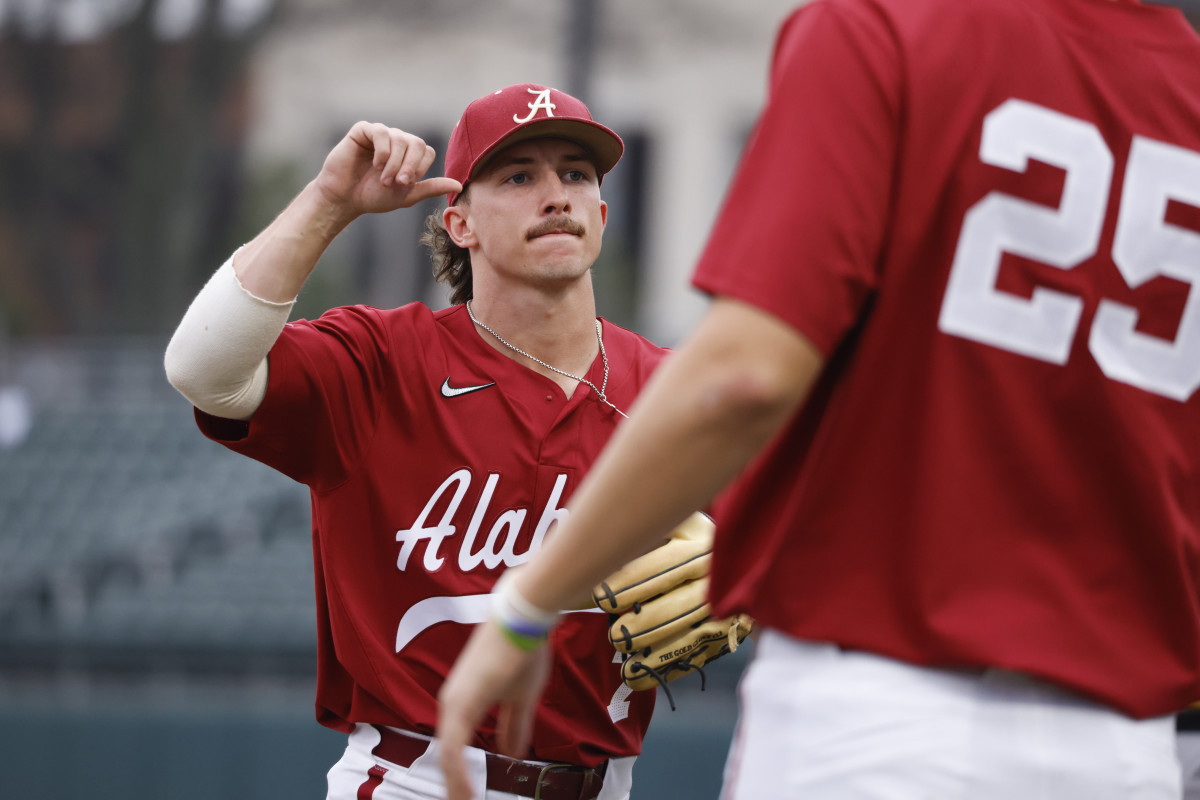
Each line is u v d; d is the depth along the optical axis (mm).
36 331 74750
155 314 72062
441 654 9258
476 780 9070
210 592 33438
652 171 71125
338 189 8180
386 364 9312
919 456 4477
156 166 72250
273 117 74000
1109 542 4566
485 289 9797
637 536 4242
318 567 9617
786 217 4191
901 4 4578
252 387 8484
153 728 26906
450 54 73062
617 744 9656
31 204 76375
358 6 73500
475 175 9641
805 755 4523
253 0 73375
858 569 4539
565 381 9766
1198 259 4680
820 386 4742
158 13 72750
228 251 73000
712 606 4984
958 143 4457
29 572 35000
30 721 27156
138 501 38469
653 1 70250
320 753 26656
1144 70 4746
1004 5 4648
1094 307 4531
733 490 4957
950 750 4348
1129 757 4445
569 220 9484
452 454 9359
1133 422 4531
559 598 4484
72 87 76250
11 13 75562
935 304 4477
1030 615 4410
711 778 25109
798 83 4422
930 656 4395
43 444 41312
